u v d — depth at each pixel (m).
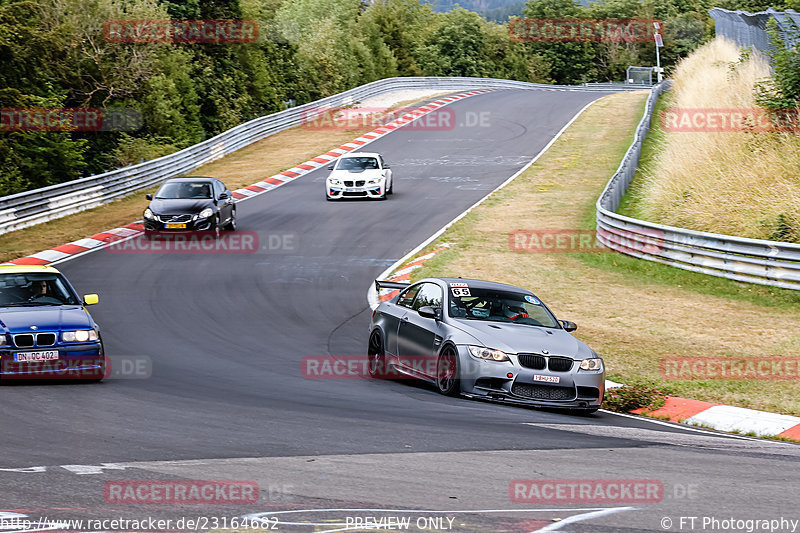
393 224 63.00
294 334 35.53
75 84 99.62
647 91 156.50
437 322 25.64
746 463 17.45
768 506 13.90
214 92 125.25
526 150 98.44
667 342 33.69
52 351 24.83
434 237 58.09
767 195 49.78
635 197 66.81
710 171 57.31
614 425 22.20
